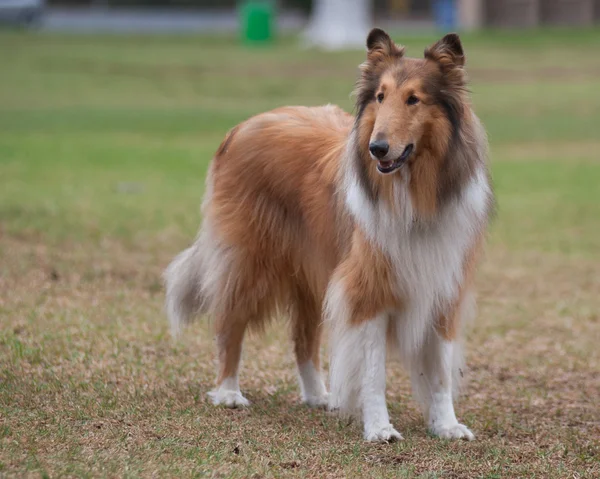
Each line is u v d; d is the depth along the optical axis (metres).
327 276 9.27
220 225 9.81
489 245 17.95
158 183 22.70
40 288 13.27
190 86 40.53
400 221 8.41
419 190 8.38
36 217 17.89
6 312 12.02
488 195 8.93
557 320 13.47
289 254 9.64
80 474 7.15
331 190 9.17
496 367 11.45
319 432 8.81
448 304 8.74
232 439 8.41
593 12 64.56
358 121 8.61
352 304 8.72
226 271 9.70
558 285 15.36
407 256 8.46
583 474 8.00
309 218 9.38
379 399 8.74
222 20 74.94
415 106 8.28
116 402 9.17
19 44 52.34
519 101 37.22
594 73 43.75
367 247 8.54
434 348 8.89
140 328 11.89
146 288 13.91
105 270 14.60
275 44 54.88
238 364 9.80
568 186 23.69
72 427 8.35
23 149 26.55
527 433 9.14
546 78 42.53
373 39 8.80
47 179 22.38
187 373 10.49
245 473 7.52
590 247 17.89
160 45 54.03
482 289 15.09
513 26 65.88
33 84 40.03
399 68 8.45
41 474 7.10
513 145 29.72
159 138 29.70
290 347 11.72
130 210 19.25
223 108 35.69
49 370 9.99
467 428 9.13
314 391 9.96
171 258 15.75
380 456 8.21
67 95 37.84
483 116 34.28
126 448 7.90
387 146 8.06
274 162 9.65
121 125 31.84
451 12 67.19
